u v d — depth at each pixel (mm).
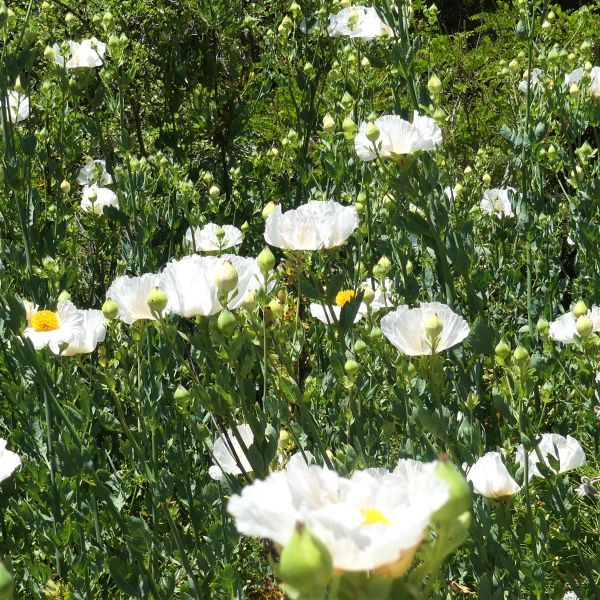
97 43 4219
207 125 5672
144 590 2426
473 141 7031
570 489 2459
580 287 3830
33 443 2852
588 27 6055
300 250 2221
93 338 2445
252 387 2117
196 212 3893
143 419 2451
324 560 829
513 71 4070
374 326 2643
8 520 2934
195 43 6004
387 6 3283
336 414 2838
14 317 2381
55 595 2512
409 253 3316
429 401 2723
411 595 918
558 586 2254
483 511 2205
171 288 1959
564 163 3734
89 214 4633
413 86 3285
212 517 2707
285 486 939
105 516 2693
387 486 917
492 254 4184
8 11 3604
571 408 3287
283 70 5211
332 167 3436
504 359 2113
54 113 4566
